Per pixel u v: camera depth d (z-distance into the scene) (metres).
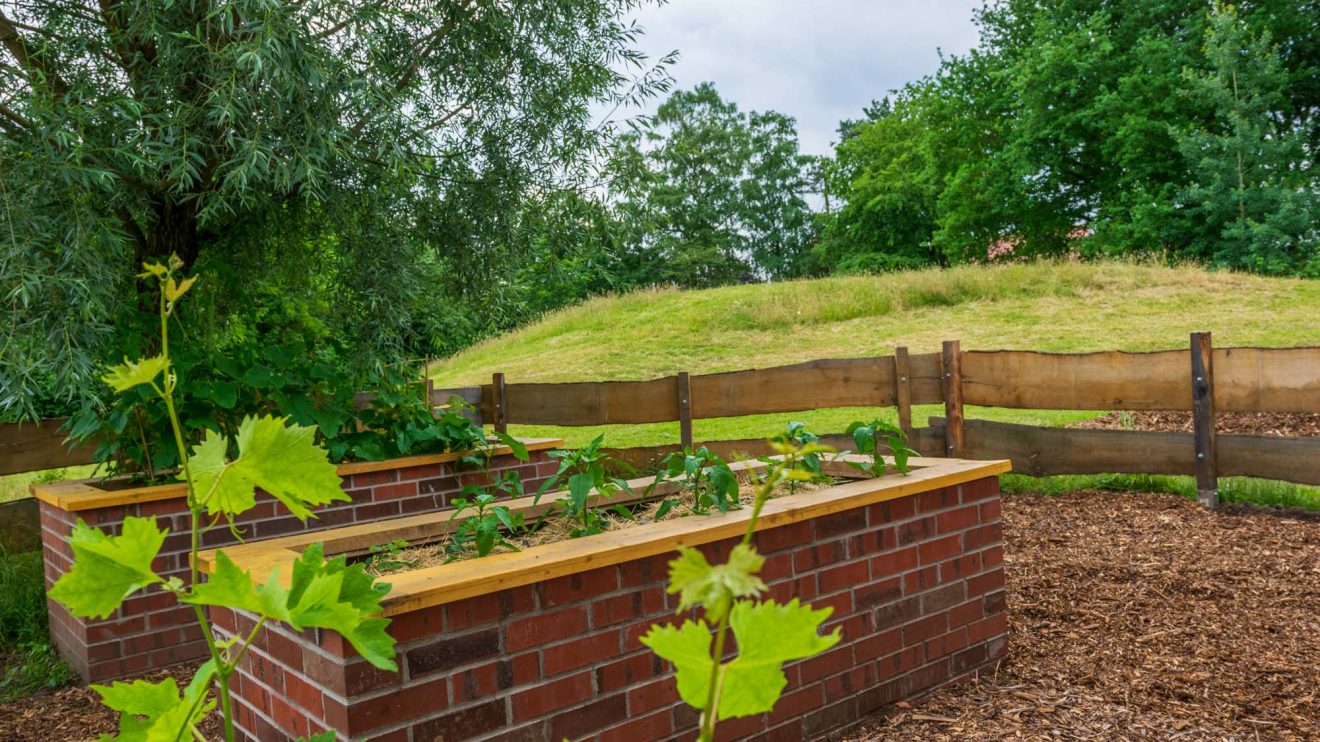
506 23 5.66
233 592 0.54
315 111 4.59
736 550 0.33
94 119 4.24
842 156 42.94
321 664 2.25
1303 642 3.69
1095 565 4.85
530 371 14.41
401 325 5.68
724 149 48.97
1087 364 6.60
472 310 6.51
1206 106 22.02
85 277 4.09
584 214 6.27
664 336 15.64
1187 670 3.49
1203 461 6.06
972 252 29.33
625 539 2.70
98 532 0.57
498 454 5.50
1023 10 27.48
